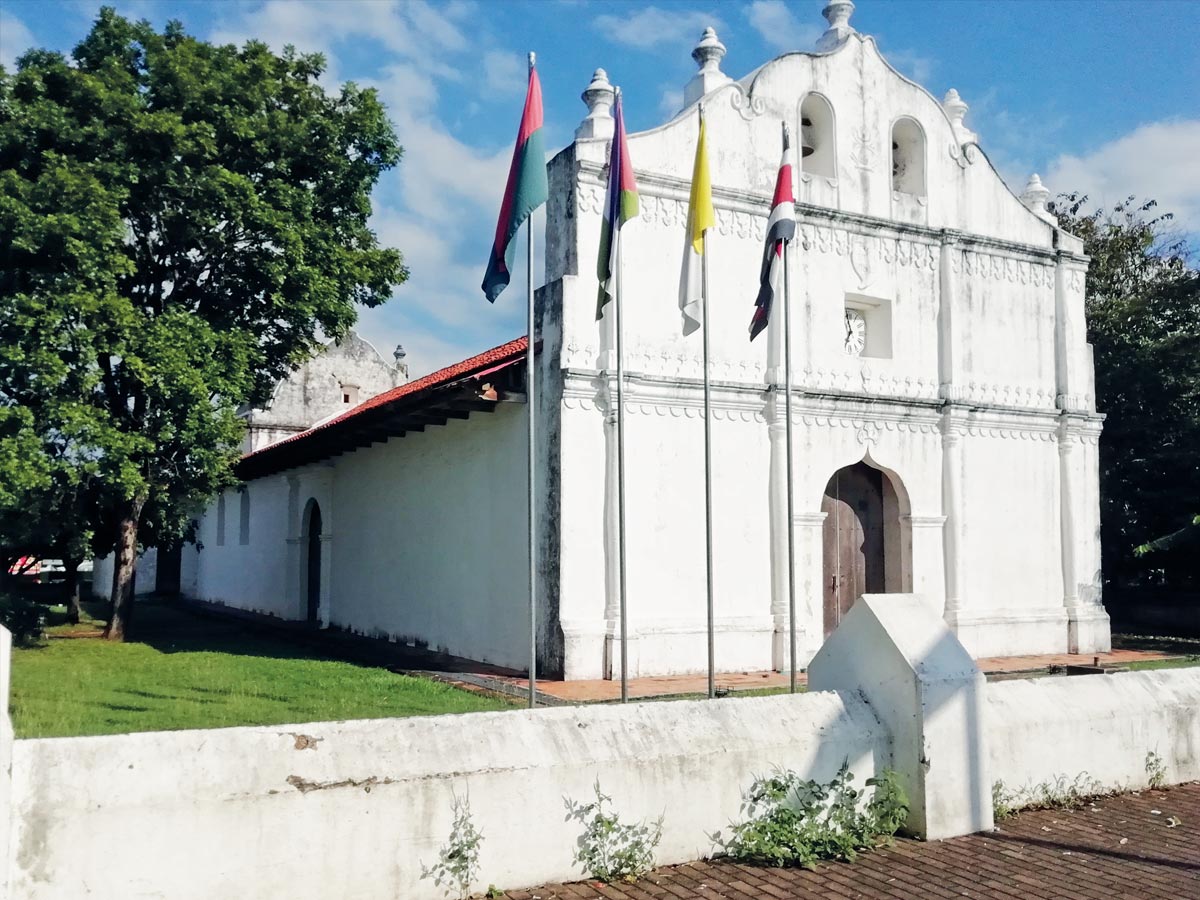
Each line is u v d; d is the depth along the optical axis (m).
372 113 17.72
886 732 6.39
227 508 28.52
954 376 16.34
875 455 15.55
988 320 16.94
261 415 28.34
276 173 16.86
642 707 5.91
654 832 5.64
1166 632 22.06
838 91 15.76
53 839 4.19
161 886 4.36
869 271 15.82
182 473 17.58
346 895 4.75
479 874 5.10
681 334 13.96
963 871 5.68
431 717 5.38
